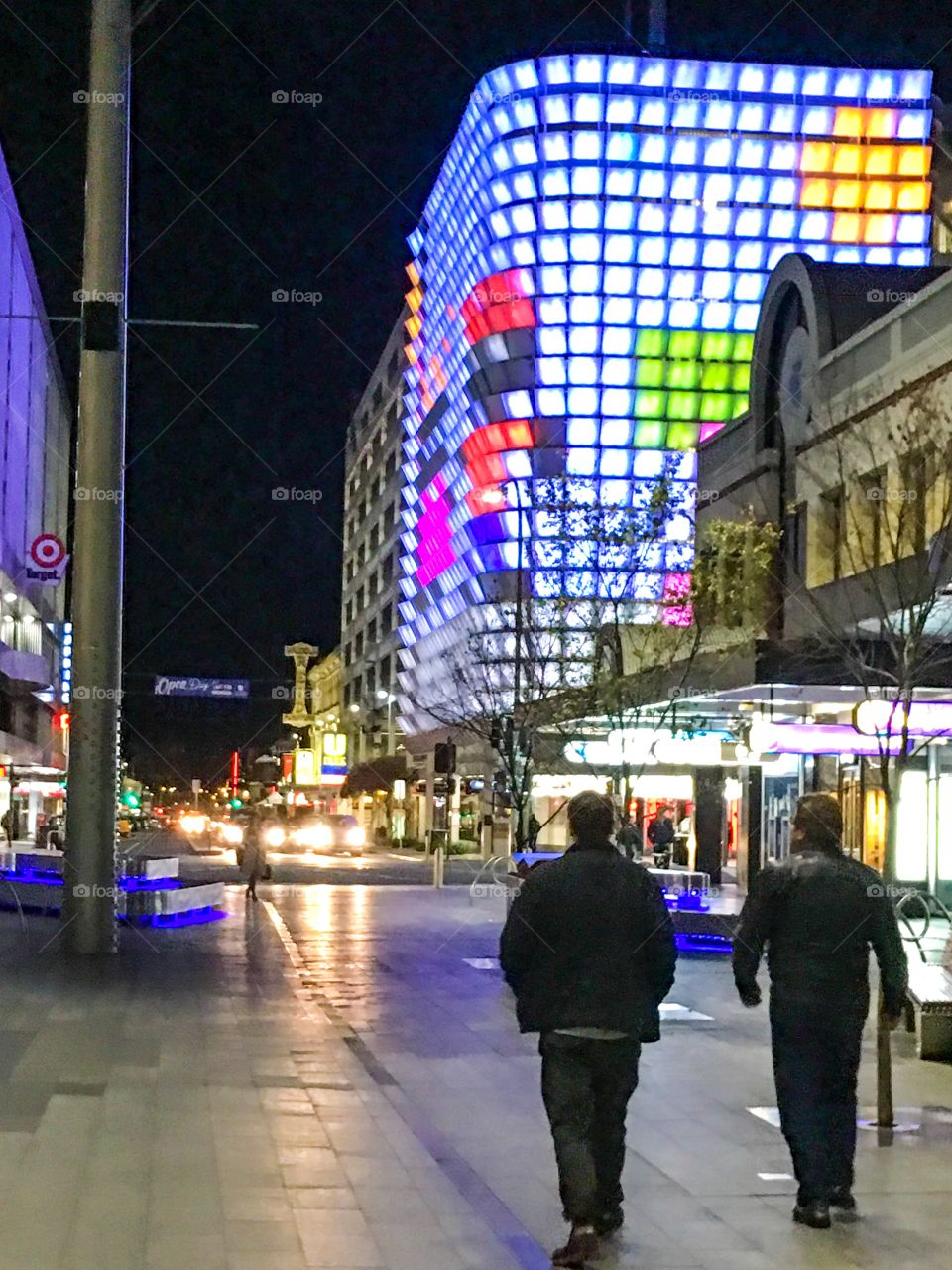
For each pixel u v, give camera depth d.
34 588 75.44
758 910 7.36
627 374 79.81
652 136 81.12
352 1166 7.95
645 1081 11.15
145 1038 12.02
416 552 96.50
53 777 84.12
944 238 81.00
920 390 21.38
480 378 80.75
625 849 22.59
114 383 17.45
